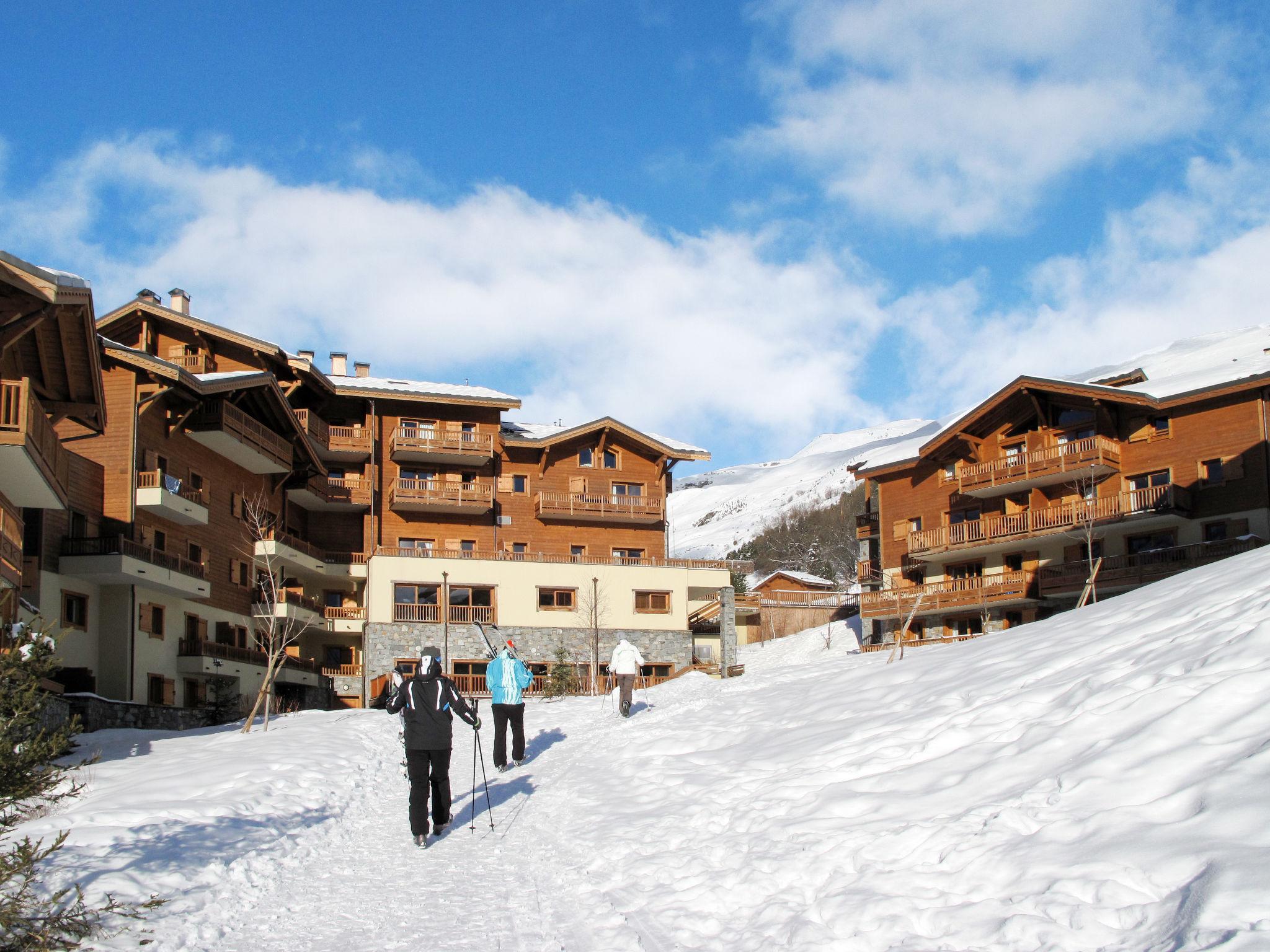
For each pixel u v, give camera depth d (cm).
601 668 4981
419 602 4838
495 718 1549
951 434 4756
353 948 672
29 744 697
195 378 3541
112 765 1467
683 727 1438
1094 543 4306
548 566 5009
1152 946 466
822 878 689
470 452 5228
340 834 1105
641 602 5119
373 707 4612
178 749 1689
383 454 5269
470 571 4909
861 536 5938
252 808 1145
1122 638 1007
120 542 3084
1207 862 512
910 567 5091
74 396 2469
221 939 708
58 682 2797
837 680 1452
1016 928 522
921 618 4891
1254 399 3897
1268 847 502
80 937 660
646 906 719
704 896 711
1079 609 1371
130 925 714
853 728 1085
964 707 1001
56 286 1969
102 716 2667
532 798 1252
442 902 790
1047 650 1110
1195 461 4041
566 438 5375
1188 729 690
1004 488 4572
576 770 1373
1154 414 4172
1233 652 777
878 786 852
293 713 2659
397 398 5191
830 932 589
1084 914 512
